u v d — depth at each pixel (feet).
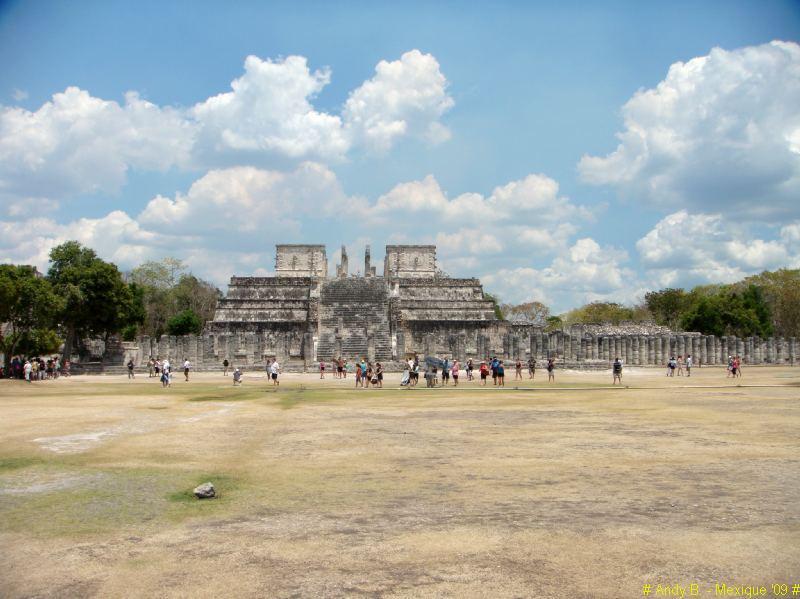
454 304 282.36
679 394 116.57
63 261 217.36
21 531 35.63
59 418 81.92
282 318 272.31
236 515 38.47
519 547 32.09
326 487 45.19
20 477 48.32
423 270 327.06
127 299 219.82
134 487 45.42
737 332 325.21
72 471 50.42
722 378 170.19
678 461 52.06
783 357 268.00
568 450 57.93
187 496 42.91
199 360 224.94
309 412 90.58
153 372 195.72
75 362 218.59
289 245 327.47
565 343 238.48
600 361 237.25
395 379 180.86
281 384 154.92
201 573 29.43
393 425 76.33
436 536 33.99
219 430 72.18
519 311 451.53
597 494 42.06
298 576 28.91
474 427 73.92
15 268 177.68
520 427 73.41
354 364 216.95
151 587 27.91
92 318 213.87
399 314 264.11
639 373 200.13
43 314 172.14
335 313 269.64
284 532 35.14
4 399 109.91
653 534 33.55
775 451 55.98
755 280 377.50
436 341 241.76
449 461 53.78
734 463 50.93
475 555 31.12
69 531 35.63
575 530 34.47
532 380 170.19
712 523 35.22
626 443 61.16
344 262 327.06
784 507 38.22
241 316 272.31
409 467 51.57
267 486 45.62
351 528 35.65
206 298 401.29
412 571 29.27
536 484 45.14
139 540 34.06
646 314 426.92
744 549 31.12
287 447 61.16
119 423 77.41
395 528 35.53
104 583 28.37
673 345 253.44
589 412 88.02
